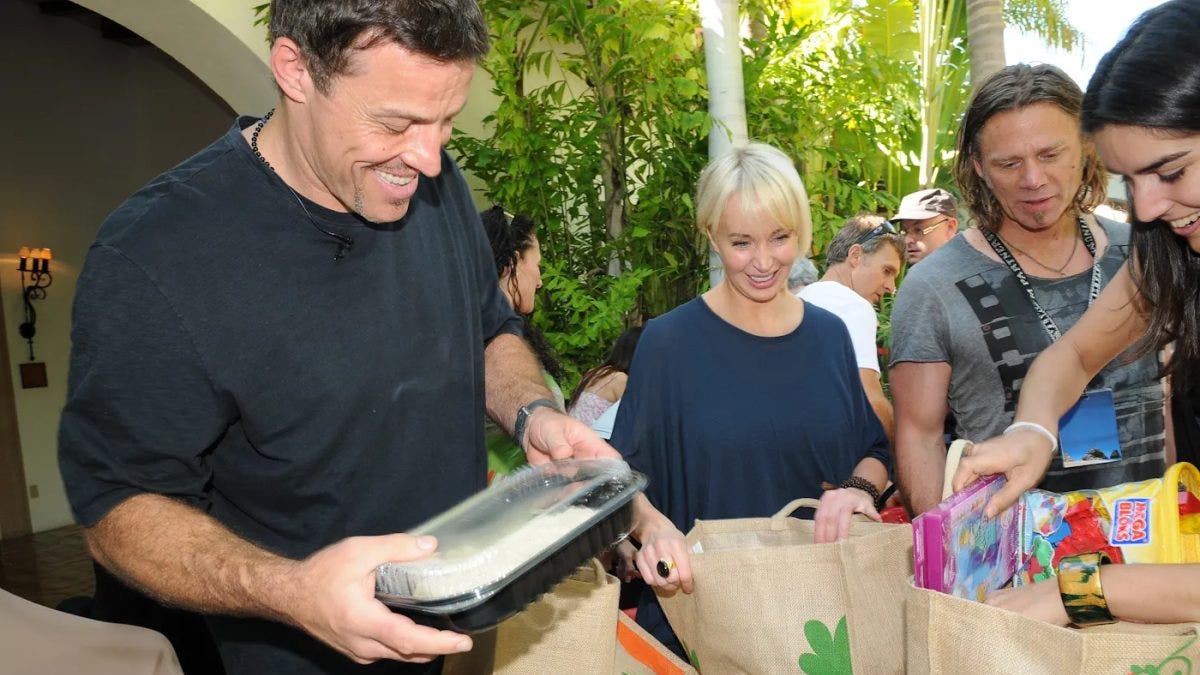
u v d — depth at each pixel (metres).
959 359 1.83
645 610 1.86
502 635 1.43
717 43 3.92
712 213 1.82
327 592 0.92
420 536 0.97
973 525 1.23
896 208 5.00
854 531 1.59
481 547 1.00
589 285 4.07
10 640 1.34
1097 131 1.13
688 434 1.81
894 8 5.55
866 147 4.90
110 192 8.77
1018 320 1.78
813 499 1.76
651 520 1.60
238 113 4.34
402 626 0.90
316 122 1.09
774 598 1.46
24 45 8.24
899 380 1.90
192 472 1.19
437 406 1.32
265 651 1.30
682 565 1.49
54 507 8.41
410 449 1.29
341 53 1.02
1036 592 1.16
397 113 1.05
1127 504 1.39
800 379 1.82
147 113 8.84
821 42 5.17
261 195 1.17
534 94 3.97
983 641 1.08
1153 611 1.07
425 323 1.31
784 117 4.40
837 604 1.44
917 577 1.15
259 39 3.92
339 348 1.21
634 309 4.21
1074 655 1.03
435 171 1.11
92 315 1.10
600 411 2.62
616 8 3.98
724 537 1.64
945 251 1.91
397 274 1.28
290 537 1.27
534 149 3.88
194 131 8.76
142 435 1.13
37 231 8.33
